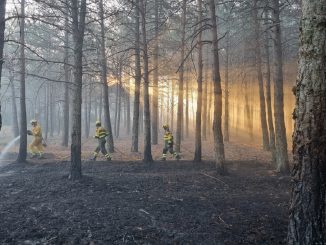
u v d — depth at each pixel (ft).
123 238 20.43
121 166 47.91
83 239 20.24
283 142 43.14
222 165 42.22
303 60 15.93
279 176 41.04
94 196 30.58
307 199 15.42
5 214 24.99
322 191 15.29
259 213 25.85
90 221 23.40
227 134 89.81
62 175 39.01
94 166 47.96
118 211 25.90
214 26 42.19
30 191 32.50
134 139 64.80
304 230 15.42
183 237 20.77
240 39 75.46
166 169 46.62
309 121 15.49
